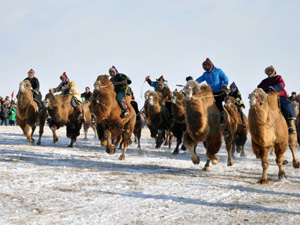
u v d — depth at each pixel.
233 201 9.13
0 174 11.30
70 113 21.20
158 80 22.05
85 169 12.98
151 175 12.40
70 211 7.63
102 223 6.93
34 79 21.34
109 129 15.11
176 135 20.31
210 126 12.95
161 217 7.48
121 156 16.58
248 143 30.31
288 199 9.48
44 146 20.89
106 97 14.89
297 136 14.75
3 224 6.60
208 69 14.48
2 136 26.97
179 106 19.58
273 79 13.89
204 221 7.32
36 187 9.72
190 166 15.26
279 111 12.05
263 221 7.42
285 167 15.88
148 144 26.53
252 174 13.55
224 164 16.44
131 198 8.96
